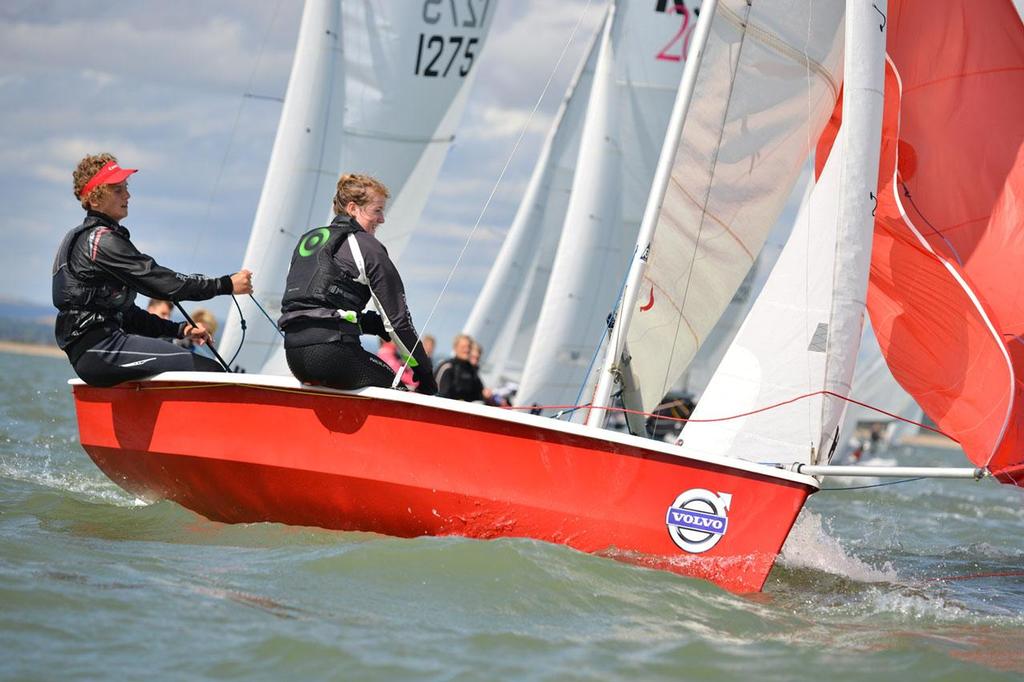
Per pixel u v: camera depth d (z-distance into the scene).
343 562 10.48
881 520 21.94
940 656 9.38
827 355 12.70
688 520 11.51
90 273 12.18
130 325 13.27
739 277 15.02
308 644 8.30
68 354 12.55
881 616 11.40
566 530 11.55
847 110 13.16
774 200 14.95
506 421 11.35
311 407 11.78
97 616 8.59
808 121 14.83
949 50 15.34
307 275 11.53
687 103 13.84
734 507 11.53
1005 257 14.79
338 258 11.47
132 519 13.01
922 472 11.72
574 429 11.32
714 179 14.52
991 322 13.44
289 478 11.91
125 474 13.61
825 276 12.82
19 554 10.27
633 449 11.42
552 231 45.00
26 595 8.83
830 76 14.77
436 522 11.70
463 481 11.50
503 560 10.68
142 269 11.99
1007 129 15.11
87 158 12.34
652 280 14.59
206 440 12.32
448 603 9.72
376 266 11.44
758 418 12.75
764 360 12.85
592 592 10.33
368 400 11.58
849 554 15.85
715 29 14.23
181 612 8.87
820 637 9.94
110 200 12.25
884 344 14.56
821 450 12.61
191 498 12.96
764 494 11.54
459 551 10.80
